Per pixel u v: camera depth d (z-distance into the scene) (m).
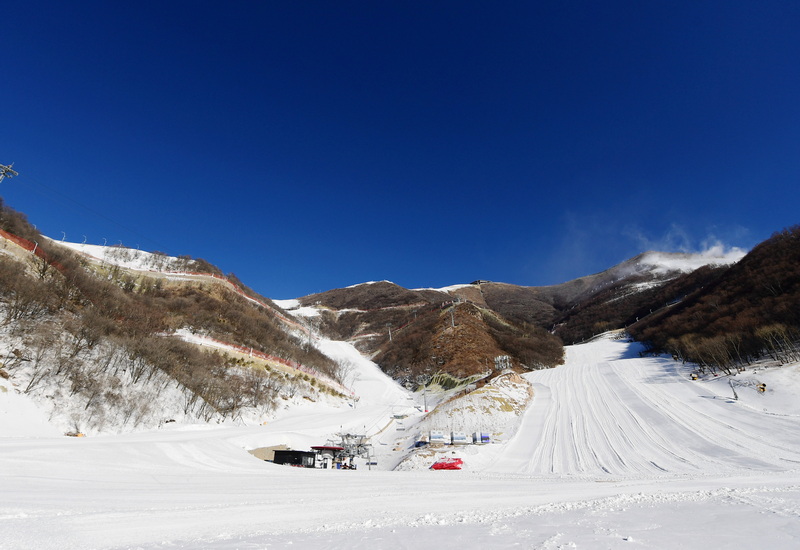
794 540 7.66
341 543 9.15
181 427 46.81
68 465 22.36
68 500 15.09
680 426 40.31
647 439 38.41
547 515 12.38
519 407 57.78
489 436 48.03
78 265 65.12
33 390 35.84
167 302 77.44
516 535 9.38
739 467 27.83
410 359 113.44
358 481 25.69
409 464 41.62
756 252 102.44
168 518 13.00
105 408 40.69
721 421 39.88
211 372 61.19
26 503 13.79
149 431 43.41
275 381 71.75
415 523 12.06
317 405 75.62
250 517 13.69
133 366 48.56
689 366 66.38
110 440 33.16
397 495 19.47
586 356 105.25
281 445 47.28
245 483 23.11
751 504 12.05
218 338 73.88
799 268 75.94
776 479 21.66
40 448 24.30
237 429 51.06
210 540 9.91
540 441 44.06
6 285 42.53
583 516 11.66
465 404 58.12
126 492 17.91
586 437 42.31
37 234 69.56
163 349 55.16
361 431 61.91
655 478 25.66
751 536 8.15
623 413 48.53
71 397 38.44
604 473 30.61
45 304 44.78
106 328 50.00
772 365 50.41
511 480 26.58
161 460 28.55
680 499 14.30
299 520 13.27
